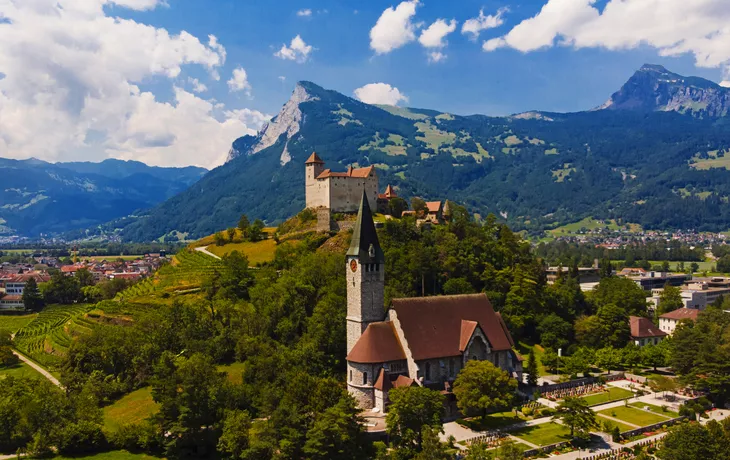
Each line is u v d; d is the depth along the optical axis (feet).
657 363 633.61
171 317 637.30
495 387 455.22
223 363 583.99
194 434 419.54
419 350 476.54
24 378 530.68
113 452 431.43
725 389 536.42
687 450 384.27
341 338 547.08
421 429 400.88
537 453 406.62
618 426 463.42
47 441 429.79
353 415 391.24
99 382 558.15
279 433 388.98
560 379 586.04
